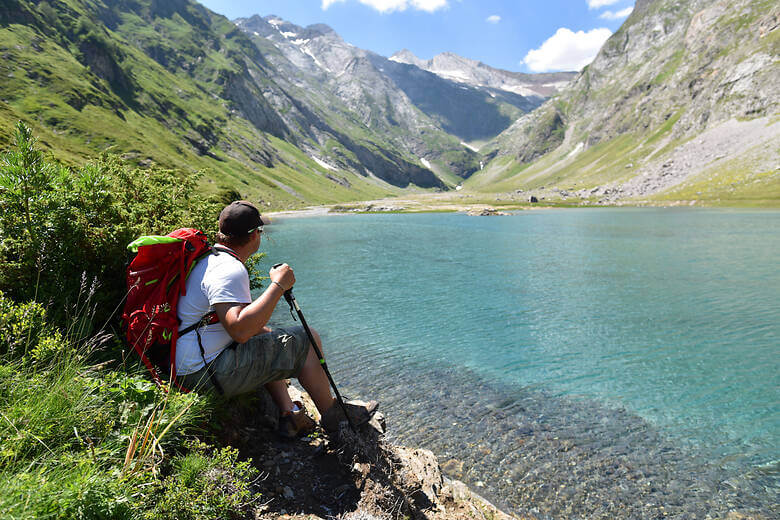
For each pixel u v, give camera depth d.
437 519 4.30
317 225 91.31
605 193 198.00
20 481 2.23
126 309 3.65
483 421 9.55
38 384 3.02
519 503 6.94
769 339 14.84
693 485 7.33
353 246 47.38
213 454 3.40
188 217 6.32
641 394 10.88
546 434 9.01
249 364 3.65
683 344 14.54
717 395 10.74
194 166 183.25
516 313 18.69
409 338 15.29
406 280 26.52
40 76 166.62
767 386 11.16
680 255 35.59
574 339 15.16
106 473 2.63
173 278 3.48
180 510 2.75
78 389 3.19
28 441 2.66
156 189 6.40
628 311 18.91
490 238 55.12
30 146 4.51
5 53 166.38
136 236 5.25
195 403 3.50
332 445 4.31
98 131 153.25
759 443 8.56
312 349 4.13
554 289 23.55
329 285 25.08
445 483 5.56
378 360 13.24
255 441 4.31
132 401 3.39
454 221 100.19
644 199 166.50
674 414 9.83
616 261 33.31
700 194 149.88
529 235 57.91
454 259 36.03
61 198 4.77
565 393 10.95
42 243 4.40
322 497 3.78
